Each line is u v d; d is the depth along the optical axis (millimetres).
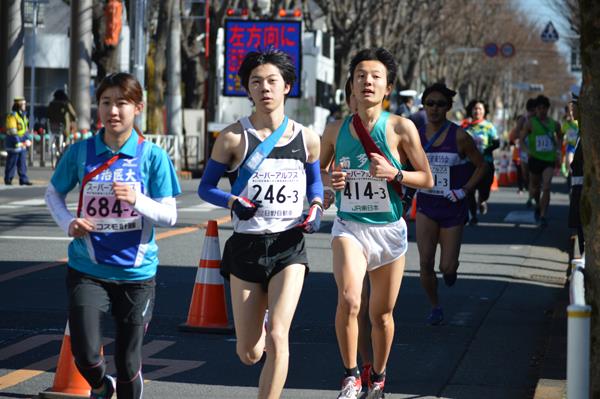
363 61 13961
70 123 63875
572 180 19719
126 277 11984
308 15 112812
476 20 157125
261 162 12586
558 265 29469
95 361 11906
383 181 13836
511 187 70875
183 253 29188
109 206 11898
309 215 12609
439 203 19297
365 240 13914
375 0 100312
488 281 25797
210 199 12602
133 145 12039
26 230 34094
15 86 68250
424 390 15188
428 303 22328
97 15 78000
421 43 117188
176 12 74000
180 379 15617
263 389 12062
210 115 82000
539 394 14055
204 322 18875
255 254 12445
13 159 52594
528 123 39469
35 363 16328
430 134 19438
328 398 14680
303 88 100000
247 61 12703
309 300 22281
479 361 17078
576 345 9016
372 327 14359
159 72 73688
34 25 84625
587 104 11125
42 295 22172
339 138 14055
